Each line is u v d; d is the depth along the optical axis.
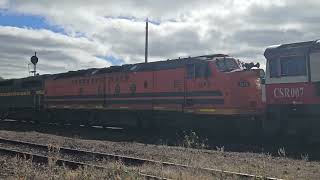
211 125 22.06
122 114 28.14
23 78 40.28
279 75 18.16
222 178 10.80
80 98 31.88
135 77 26.80
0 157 15.51
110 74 29.03
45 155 16.36
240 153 16.45
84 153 16.53
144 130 26.39
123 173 10.88
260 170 12.35
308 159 14.96
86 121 31.50
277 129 18.33
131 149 18.12
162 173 11.48
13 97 41.06
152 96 25.47
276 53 18.19
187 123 23.36
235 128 20.91
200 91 22.53
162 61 25.25
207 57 22.89
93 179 10.75
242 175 11.05
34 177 11.38
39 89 37.03
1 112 42.94
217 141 20.72
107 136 24.64
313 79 16.94
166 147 18.69
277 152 16.67
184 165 12.84
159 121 25.22
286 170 12.50
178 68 23.88
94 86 30.48
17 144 20.19
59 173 11.64
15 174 11.91
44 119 36.47
